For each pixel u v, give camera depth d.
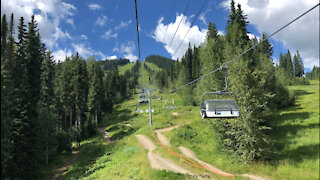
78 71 62.06
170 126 46.00
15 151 26.81
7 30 30.08
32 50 37.25
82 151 43.59
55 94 56.44
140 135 42.84
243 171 19.72
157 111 73.94
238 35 33.34
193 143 31.86
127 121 69.94
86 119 61.44
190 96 68.38
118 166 26.50
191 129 38.88
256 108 22.14
